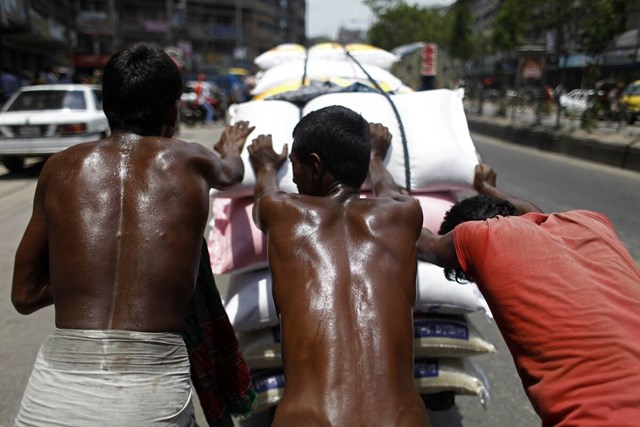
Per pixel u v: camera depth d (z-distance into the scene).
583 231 1.56
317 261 1.57
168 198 1.58
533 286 1.42
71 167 1.59
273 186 2.23
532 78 22.94
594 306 1.34
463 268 1.64
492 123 17.27
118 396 1.36
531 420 2.70
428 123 2.54
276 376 2.38
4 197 7.20
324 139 1.72
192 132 16.12
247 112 2.62
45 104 8.94
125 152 1.63
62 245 1.51
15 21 16.08
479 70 25.91
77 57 32.97
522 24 14.32
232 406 2.09
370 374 1.40
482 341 2.39
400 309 1.53
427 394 2.55
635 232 5.72
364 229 1.63
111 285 1.46
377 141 2.40
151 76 1.67
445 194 2.68
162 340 1.47
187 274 1.57
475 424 2.66
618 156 10.03
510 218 1.61
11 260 4.68
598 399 1.24
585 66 12.97
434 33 31.00
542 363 1.36
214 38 59.41
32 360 3.12
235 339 2.06
